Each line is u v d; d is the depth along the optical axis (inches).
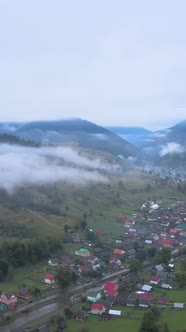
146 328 5989.2
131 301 7209.6
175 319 6476.4
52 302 7426.2
